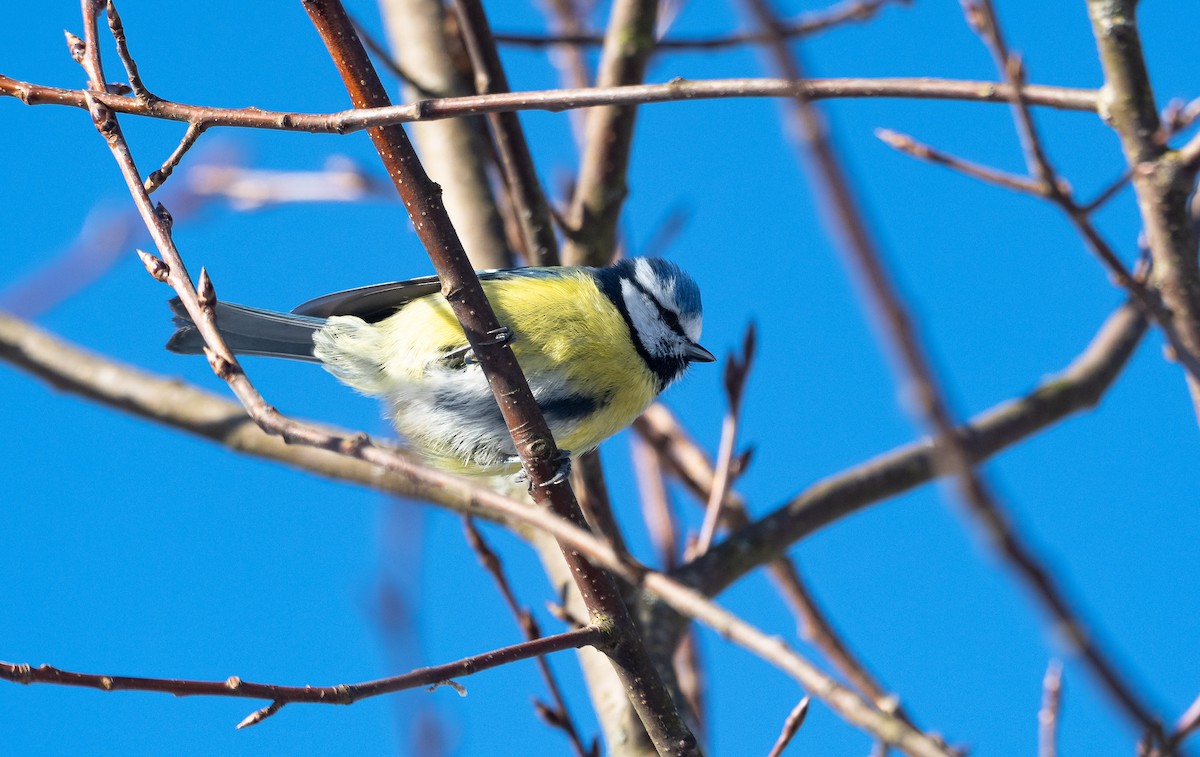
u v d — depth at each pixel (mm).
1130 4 4613
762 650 4012
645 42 9820
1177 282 4754
